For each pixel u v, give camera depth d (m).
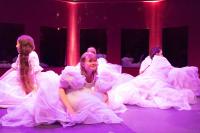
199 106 6.41
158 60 7.75
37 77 5.88
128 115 5.29
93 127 4.27
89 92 4.75
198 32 11.24
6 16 10.95
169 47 12.08
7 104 5.88
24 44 5.93
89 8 12.51
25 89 6.00
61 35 12.47
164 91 6.39
